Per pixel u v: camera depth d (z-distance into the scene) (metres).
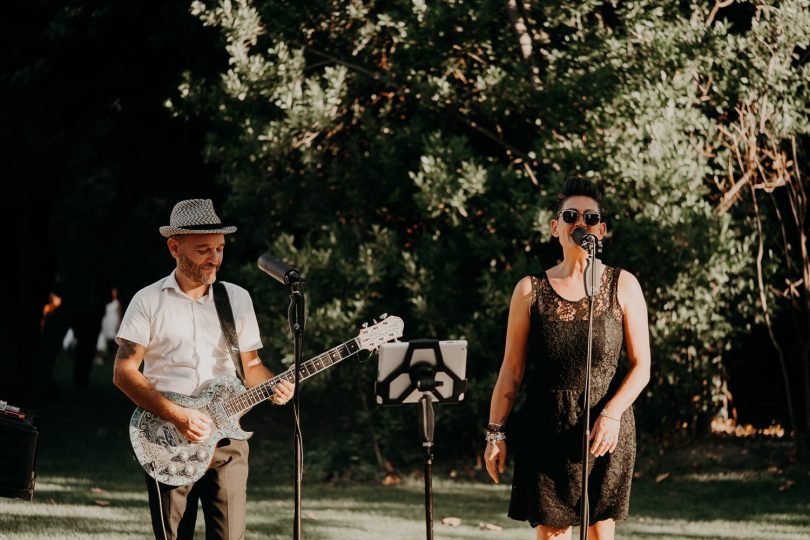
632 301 4.48
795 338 11.21
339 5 9.62
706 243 8.62
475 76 9.89
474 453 10.18
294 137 9.72
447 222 9.56
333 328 9.35
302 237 10.27
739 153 9.55
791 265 10.34
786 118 9.12
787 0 8.78
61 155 13.89
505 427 4.63
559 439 4.43
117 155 14.51
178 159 14.06
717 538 6.91
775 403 11.55
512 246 9.67
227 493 4.55
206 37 11.43
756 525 7.36
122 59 12.19
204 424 4.48
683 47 8.77
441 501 8.44
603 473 4.43
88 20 11.71
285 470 10.12
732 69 9.02
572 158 8.74
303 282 4.54
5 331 15.82
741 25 9.89
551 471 4.45
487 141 10.21
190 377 4.55
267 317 9.80
